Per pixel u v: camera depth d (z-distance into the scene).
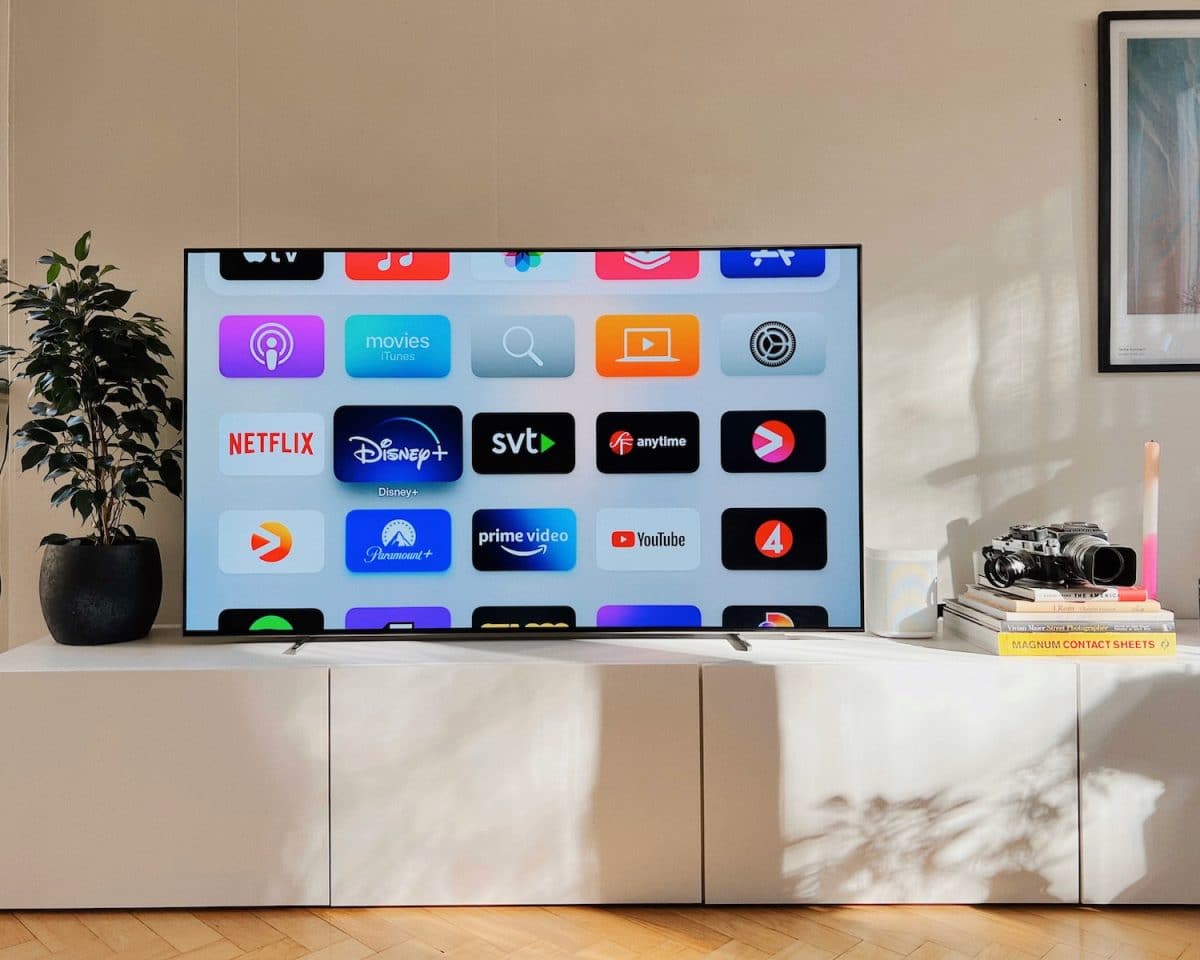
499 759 1.67
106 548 1.82
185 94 2.09
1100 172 2.06
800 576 1.89
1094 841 1.65
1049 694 1.65
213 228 2.09
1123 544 2.07
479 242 2.09
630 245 2.09
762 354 1.90
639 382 1.90
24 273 2.09
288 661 1.70
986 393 2.08
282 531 1.88
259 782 1.66
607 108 2.09
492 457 1.90
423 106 2.09
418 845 1.67
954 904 1.68
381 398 1.89
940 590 2.08
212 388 1.88
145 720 1.64
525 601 1.90
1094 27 2.08
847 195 2.08
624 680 1.66
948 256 2.08
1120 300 2.07
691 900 1.67
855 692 1.66
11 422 2.09
